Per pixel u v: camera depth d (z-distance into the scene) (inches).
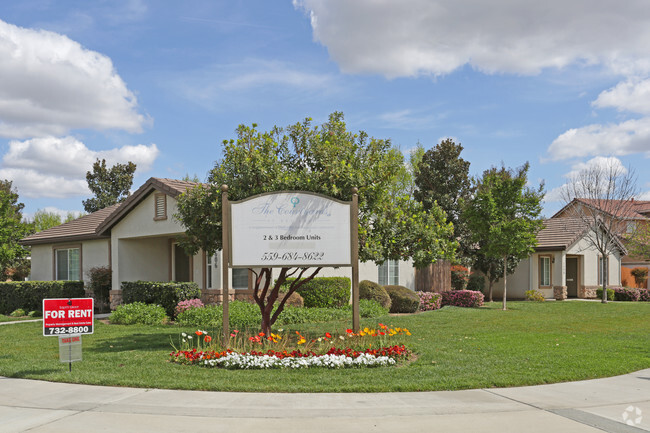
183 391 279.9
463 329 533.6
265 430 214.5
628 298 1088.8
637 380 305.9
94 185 1456.7
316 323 585.6
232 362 336.5
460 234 1000.2
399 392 277.9
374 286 746.8
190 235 441.4
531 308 812.0
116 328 562.9
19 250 995.3
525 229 803.4
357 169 418.9
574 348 410.9
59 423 224.8
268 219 391.9
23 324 623.2
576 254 1109.1
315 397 267.1
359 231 416.5
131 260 779.4
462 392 277.3
